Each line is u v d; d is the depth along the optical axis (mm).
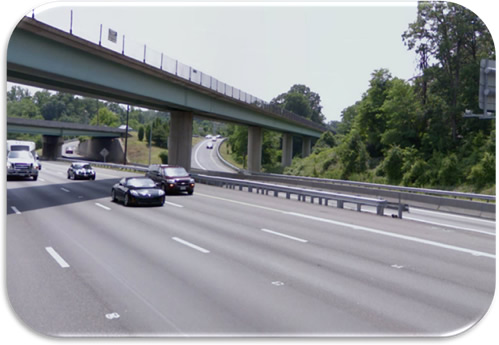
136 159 95562
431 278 9406
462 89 45719
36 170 37156
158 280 8977
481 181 37812
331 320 7082
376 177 50625
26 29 21219
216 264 10242
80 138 118625
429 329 6875
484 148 40312
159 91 34812
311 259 10844
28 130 75000
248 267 10016
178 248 11875
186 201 23469
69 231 14070
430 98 49469
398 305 7781
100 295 8086
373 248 12242
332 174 56406
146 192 20750
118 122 133250
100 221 16219
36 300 7812
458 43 45281
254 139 65625
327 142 80625
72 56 24906
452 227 16250
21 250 11352
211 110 44781
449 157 41969
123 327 6773
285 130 72375
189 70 37000
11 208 19266
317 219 17500
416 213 22047
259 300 7879
